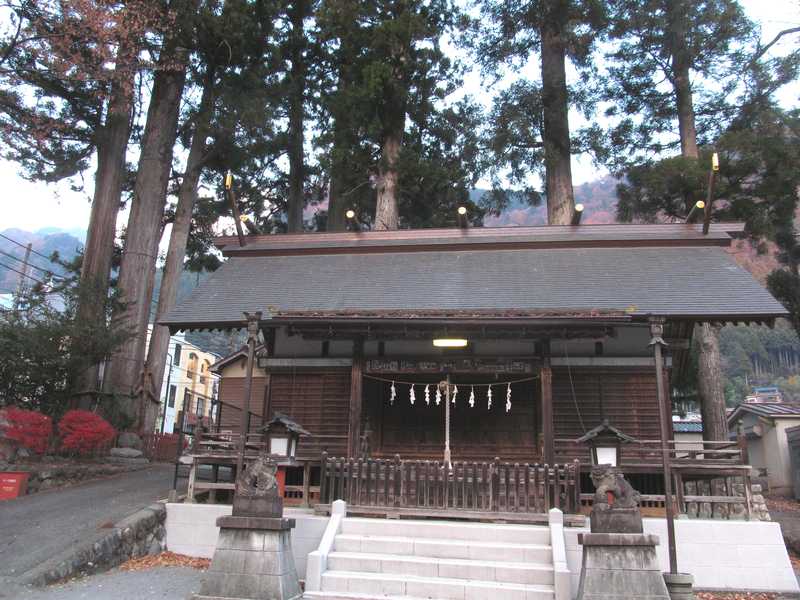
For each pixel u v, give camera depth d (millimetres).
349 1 21391
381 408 12383
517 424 12008
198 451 10117
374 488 8906
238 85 20891
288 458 9266
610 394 11461
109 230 18062
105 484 12547
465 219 14117
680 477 9258
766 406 22094
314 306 12031
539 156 19125
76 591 6965
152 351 19391
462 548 7840
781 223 17875
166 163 19484
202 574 8031
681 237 13477
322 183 25703
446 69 22125
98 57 15453
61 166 17984
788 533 11023
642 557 6445
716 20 17922
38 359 13742
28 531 8695
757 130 17703
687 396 20172
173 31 18344
